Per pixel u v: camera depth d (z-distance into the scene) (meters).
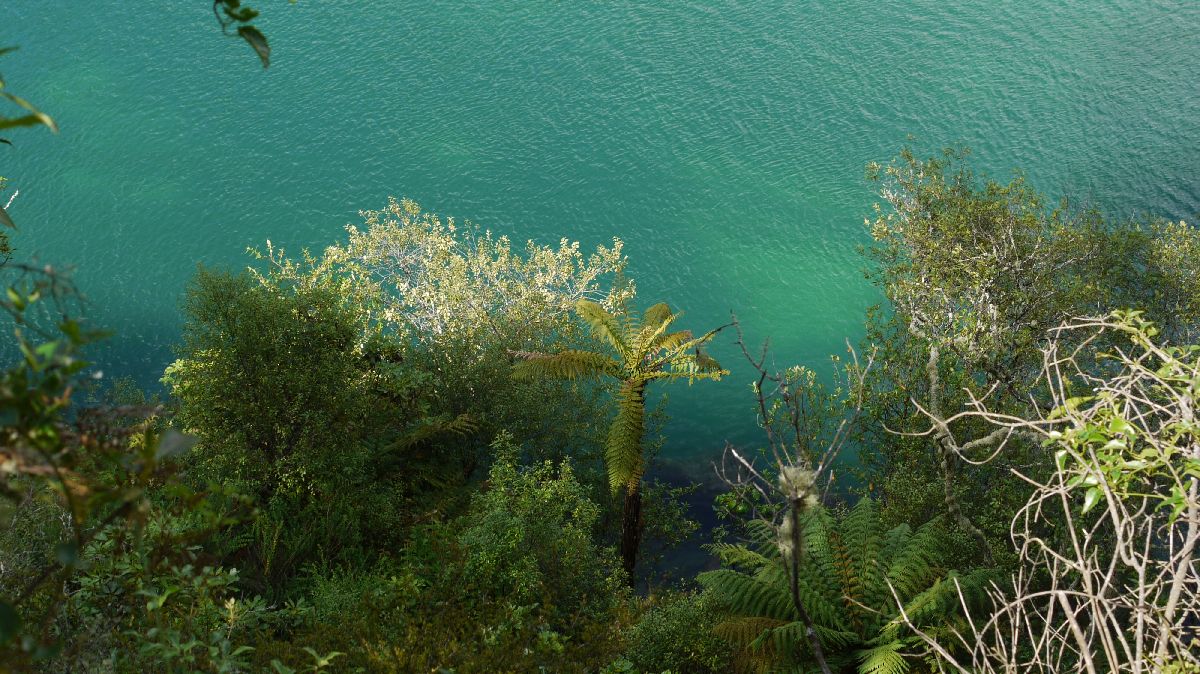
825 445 20.41
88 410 2.95
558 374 21.00
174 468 3.64
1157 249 23.12
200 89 70.81
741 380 45.53
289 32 76.94
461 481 23.47
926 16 74.00
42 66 72.69
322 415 19.22
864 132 63.91
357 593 13.34
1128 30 70.06
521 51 73.88
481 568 13.57
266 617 8.55
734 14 76.06
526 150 65.19
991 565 14.74
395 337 26.98
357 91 70.81
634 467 20.91
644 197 60.91
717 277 54.81
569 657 9.09
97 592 6.48
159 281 54.75
